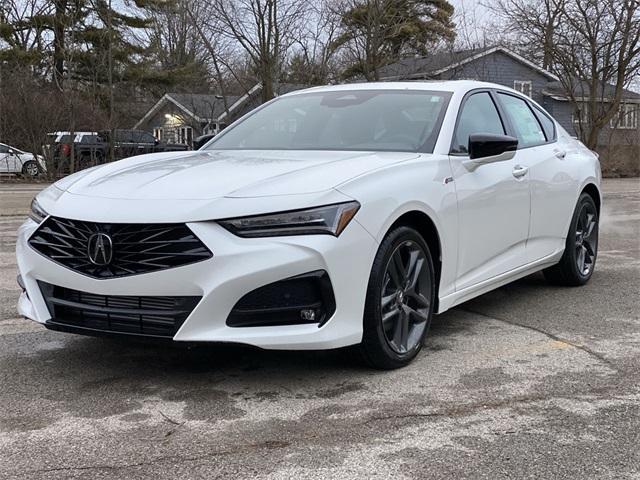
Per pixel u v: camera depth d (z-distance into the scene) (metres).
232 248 3.22
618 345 4.33
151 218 3.28
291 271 3.25
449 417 3.20
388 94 4.89
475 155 4.30
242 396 3.46
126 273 3.31
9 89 22.84
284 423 3.13
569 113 36.81
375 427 3.09
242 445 2.91
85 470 2.69
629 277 6.51
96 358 4.05
